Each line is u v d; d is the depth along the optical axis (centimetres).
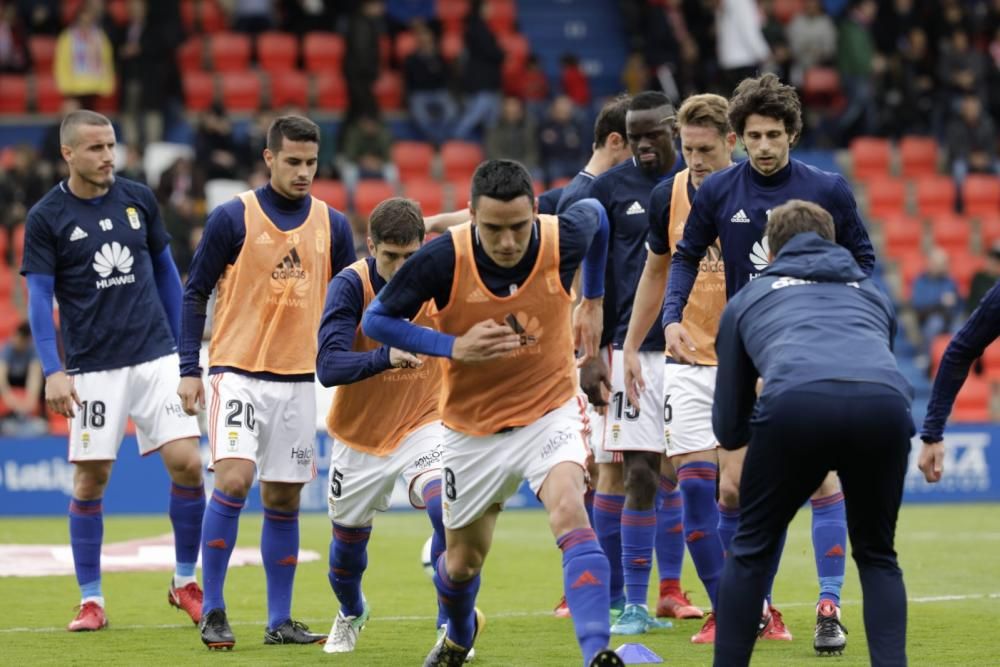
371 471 1571
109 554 2570
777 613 1659
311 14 5547
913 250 5072
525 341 1284
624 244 1789
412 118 5175
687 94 4866
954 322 4506
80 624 1761
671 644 1623
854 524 1202
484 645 1638
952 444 3769
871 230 5084
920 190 5225
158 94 4906
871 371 1164
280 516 1678
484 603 2017
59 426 3750
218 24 5641
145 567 2388
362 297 1513
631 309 1777
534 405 1295
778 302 1219
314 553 2602
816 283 1230
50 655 1574
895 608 1164
